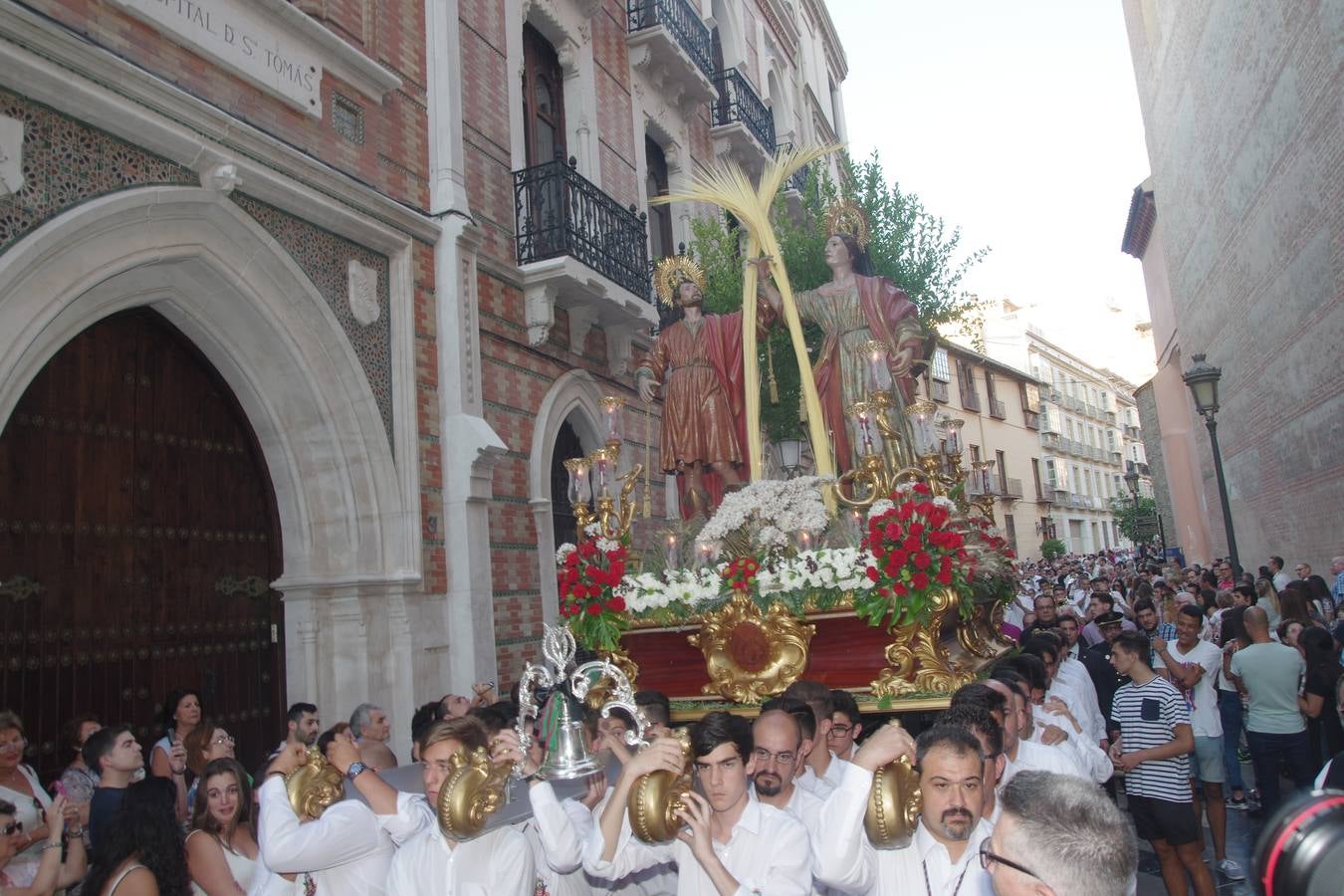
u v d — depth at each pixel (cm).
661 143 1597
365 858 367
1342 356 1223
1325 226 1214
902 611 603
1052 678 639
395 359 886
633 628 688
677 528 764
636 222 1267
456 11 1024
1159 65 2167
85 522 686
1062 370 5734
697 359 830
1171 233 2341
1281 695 722
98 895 363
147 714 709
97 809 484
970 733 288
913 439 757
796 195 1589
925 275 1560
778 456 1184
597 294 1143
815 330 1323
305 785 347
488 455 935
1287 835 133
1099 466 6131
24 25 566
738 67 1969
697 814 292
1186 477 2889
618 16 1450
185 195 680
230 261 733
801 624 635
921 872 302
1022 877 201
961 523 704
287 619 807
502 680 974
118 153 645
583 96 1309
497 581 992
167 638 732
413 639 852
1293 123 1284
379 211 872
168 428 757
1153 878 684
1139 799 570
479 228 991
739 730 330
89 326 668
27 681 635
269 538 825
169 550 744
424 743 338
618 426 746
